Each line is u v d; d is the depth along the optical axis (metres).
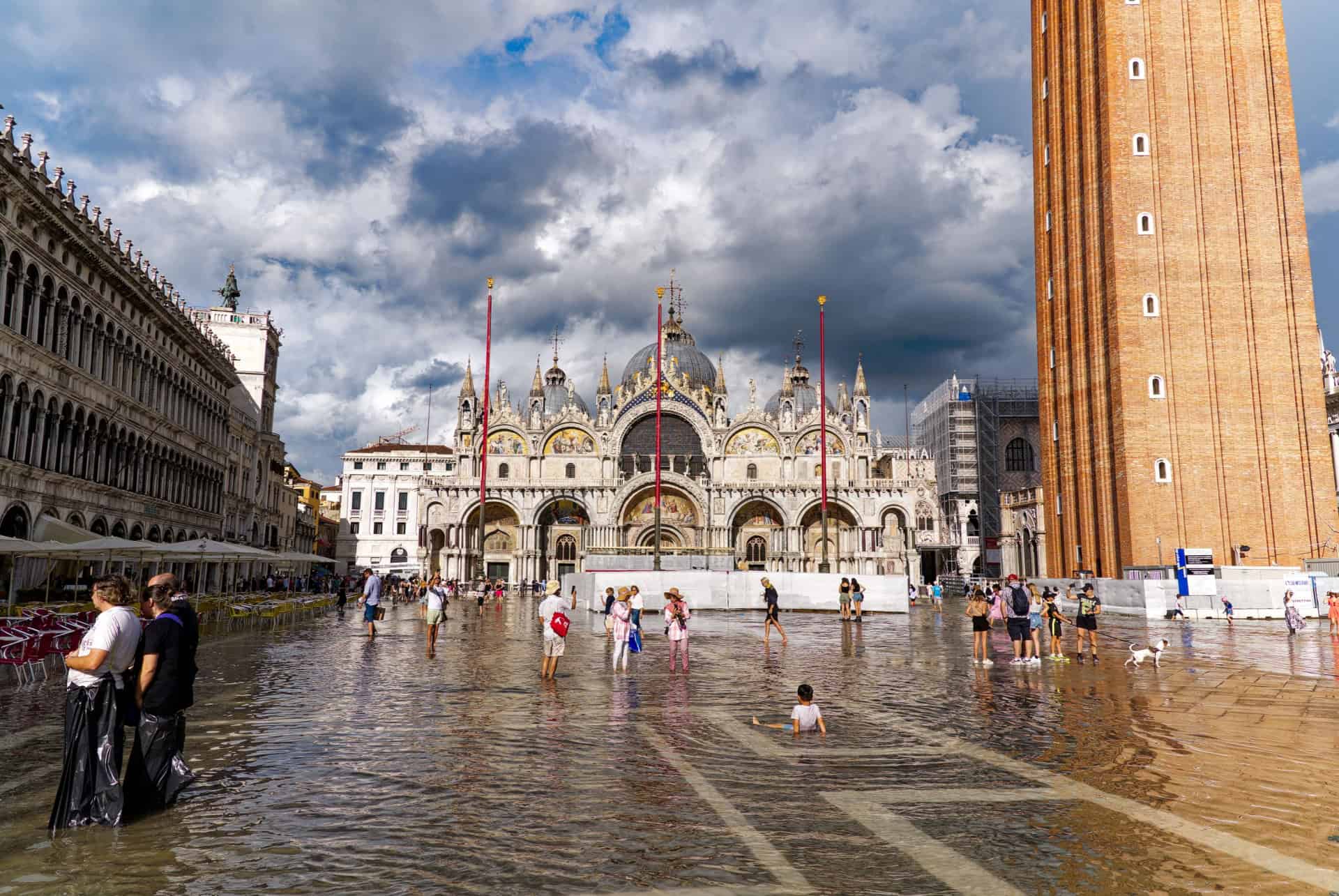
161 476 61.69
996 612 36.97
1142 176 63.25
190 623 11.24
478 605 66.12
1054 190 71.69
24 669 23.31
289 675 23.44
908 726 16.17
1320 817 10.39
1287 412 60.91
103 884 8.14
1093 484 65.75
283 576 94.94
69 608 33.28
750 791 11.52
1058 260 71.00
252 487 88.19
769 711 17.81
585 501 110.12
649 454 115.06
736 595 56.09
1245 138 63.53
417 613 58.22
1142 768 12.84
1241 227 62.69
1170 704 18.84
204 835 9.60
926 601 85.75
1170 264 62.38
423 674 23.80
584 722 16.38
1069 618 50.84
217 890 8.04
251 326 91.00
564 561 114.25
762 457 112.69
